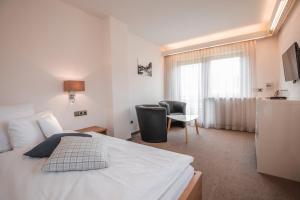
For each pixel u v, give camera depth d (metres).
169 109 4.32
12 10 2.02
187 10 2.86
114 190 0.91
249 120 3.97
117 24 3.19
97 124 3.06
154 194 0.93
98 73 3.08
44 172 1.13
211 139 3.46
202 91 4.54
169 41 4.54
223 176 2.02
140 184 0.97
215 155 2.64
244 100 4.02
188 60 4.77
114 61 3.13
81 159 1.15
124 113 3.38
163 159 1.31
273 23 2.99
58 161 1.13
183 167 1.26
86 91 2.88
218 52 4.28
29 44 2.17
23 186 1.00
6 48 1.98
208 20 3.26
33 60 2.21
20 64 2.09
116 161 1.28
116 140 1.79
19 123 1.67
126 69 3.40
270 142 2.02
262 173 2.08
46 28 2.34
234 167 2.24
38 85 2.27
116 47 3.17
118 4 2.63
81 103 2.81
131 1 2.55
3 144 1.61
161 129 3.29
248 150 2.83
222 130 4.19
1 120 1.69
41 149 1.36
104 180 1.01
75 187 0.95
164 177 1.07
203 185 1.84
